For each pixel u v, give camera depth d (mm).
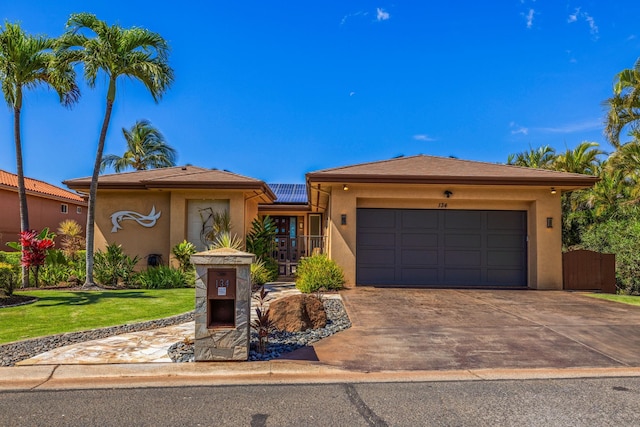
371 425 3914
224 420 4016
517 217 14062
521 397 4625
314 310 8070
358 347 6609
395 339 7082
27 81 13148
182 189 14797
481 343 6852
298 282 13156
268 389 4875
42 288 13047
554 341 6980
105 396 4629
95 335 7172
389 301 10672
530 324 8172
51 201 27281
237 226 15141
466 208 14016
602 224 18797
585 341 6996
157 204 15617
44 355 6008
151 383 5062
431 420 4023
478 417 4098
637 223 16453
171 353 6152
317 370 5512
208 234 15156
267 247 15883
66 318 8508
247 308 5820
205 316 5773
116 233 15617
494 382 5129
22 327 7703
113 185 15227
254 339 6941
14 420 3996
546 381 5172
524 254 13977
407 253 13898
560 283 13320
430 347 6613
